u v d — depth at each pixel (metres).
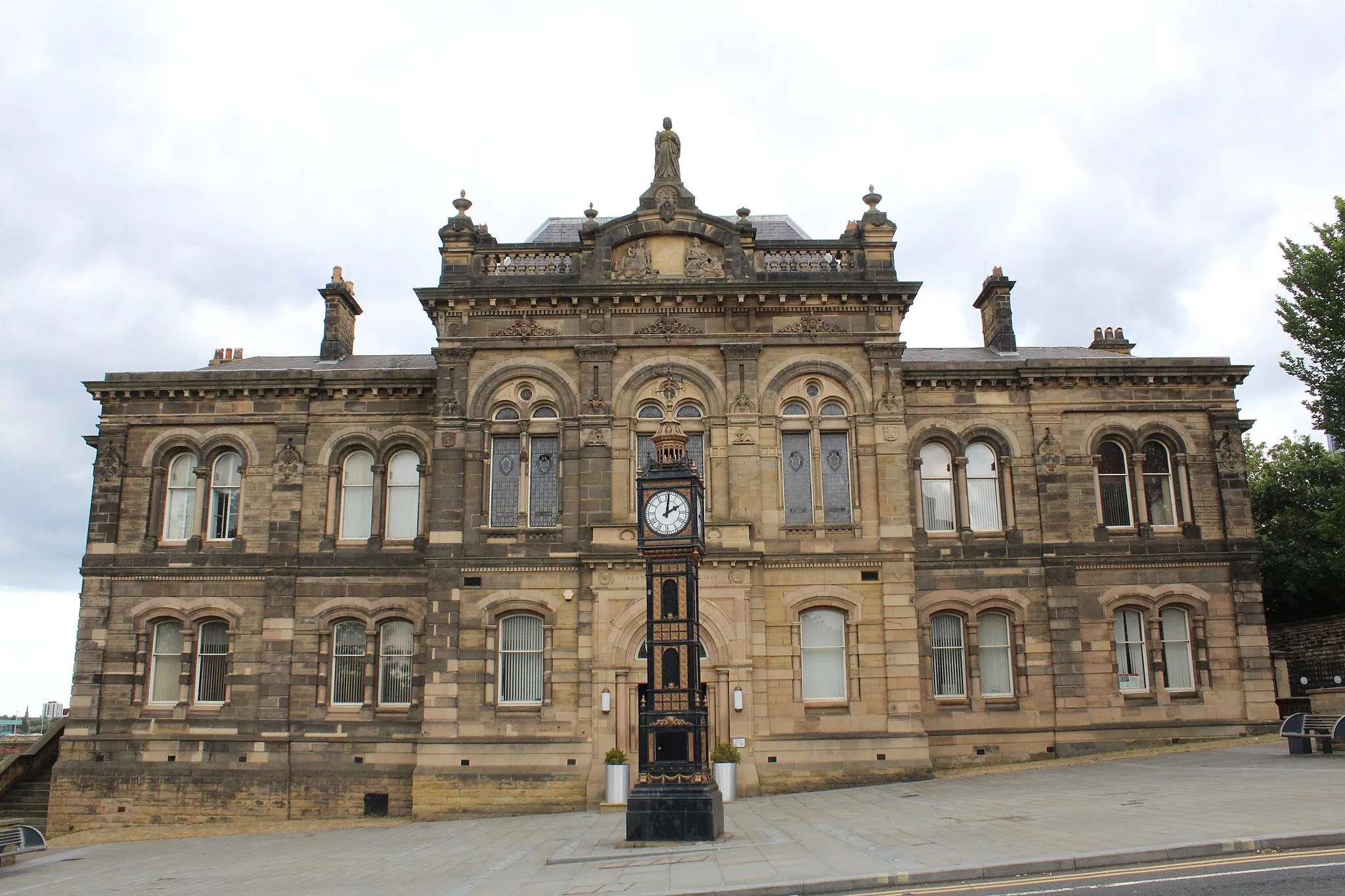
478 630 27.77
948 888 12.87
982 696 30.86
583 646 27.36
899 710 27.12
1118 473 32.56
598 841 19.78
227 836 26.94
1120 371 32.34
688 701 18.61
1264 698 30.83
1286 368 33.56
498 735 27.09
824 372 29.23
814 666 27.92
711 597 27.19
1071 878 12.95
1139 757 28.25
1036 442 32.28
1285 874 12.24
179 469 32.66
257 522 31.80
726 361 29.09
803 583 27.94
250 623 31.06
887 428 28.81
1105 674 30.94
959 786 24.94
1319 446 42.12
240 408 32.47
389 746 29.98
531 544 28.22
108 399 32.56
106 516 31.78
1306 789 18.97
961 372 32.41
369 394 32.47
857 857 15.22
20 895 18.39
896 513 28.23
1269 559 37.81
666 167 30.25
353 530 32.00
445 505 28.50
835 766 26.78
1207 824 15.65
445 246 29.94
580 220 35.00
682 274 29.61
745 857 16.11
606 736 26.45
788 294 29.14
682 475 19.50
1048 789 22.64
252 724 30.25
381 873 17.95
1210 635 31.27
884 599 27.77
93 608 31.25
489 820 25.84
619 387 29.05
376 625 30.94
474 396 29.14
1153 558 31.59
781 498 28.47
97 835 28.22
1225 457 32.22
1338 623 35.28
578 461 28.64
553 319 29.48
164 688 31.12
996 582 31.48
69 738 30.38
